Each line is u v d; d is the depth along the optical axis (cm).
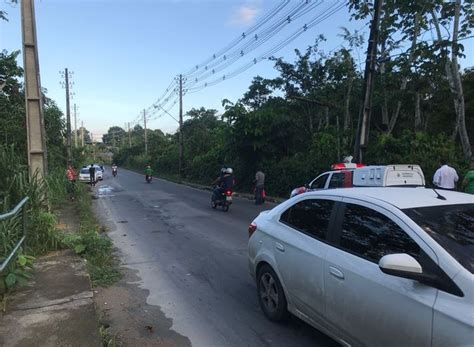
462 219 317
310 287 384
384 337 295
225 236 998
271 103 2436
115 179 4097
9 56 1786
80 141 7588
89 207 1479
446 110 1908
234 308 516
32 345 375
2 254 559
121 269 702
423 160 1341
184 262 748
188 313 503
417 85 1631
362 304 315
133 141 10231
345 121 1977
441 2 1402
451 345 242
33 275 586
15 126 1602
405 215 314
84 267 633
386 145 1517
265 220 496
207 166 3334
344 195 385
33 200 778
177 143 5372
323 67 2177
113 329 459
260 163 2341
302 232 421
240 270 693
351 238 355
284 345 413
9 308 462
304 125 2356
